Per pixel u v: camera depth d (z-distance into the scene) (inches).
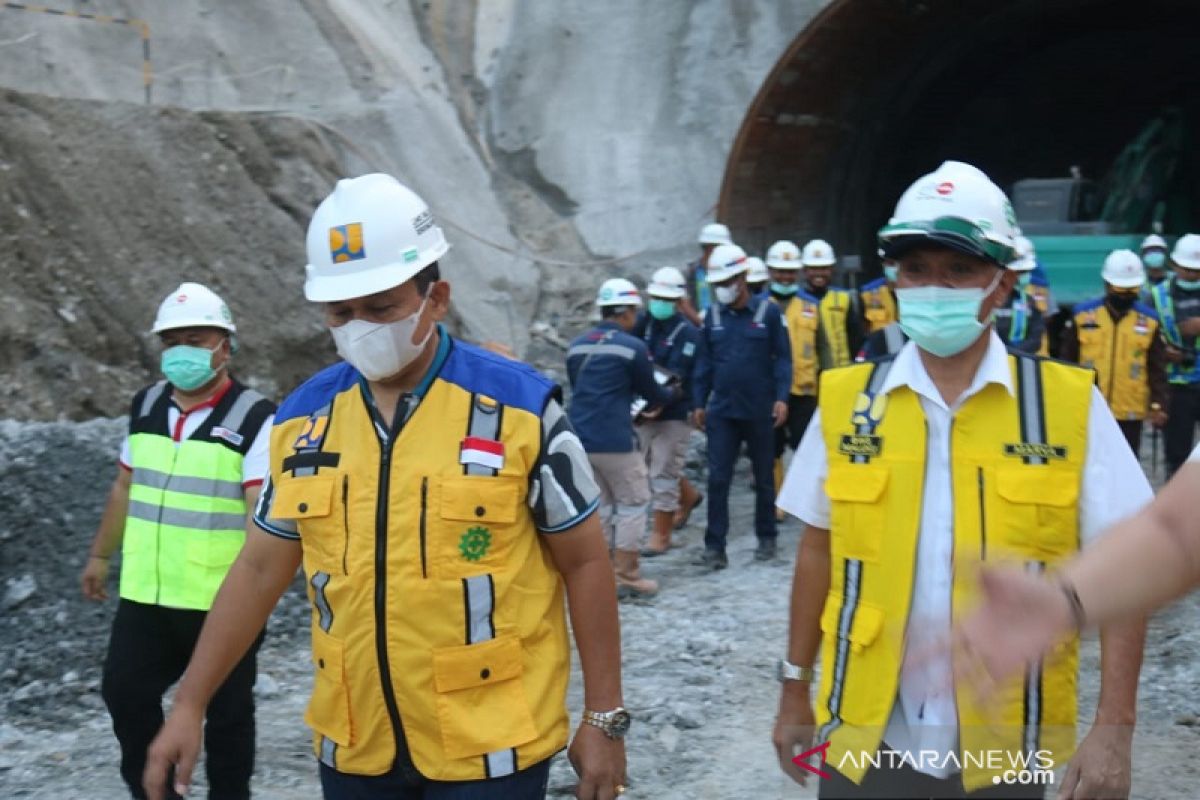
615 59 885.2
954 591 114.8
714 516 370.3
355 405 123.8
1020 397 117.1
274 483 126.3
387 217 120.2
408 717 119.2
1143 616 59.7
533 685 121.5
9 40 655.1
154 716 185.9
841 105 887.7
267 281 553.9
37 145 521.0
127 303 500.7
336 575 120.4
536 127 864.9
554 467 122.2
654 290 406.3
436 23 877.2
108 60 695.1
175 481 185.6
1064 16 992.9
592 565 125.5
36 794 213.5
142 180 547.8
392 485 119.4
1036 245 756.0
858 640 118.4
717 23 887.1
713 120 877.8
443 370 123.0
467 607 118.1
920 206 117.5
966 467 116.6
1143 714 239.9
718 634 303.6
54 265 491.8
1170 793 185.8
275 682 271.0
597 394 335.9
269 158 611.8
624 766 129.2
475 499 118.3
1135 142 838.5
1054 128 1143.0
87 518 306.5
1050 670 110.7
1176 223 863.7
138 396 195.9
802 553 129.7
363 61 790.5
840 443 121.9
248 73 746.2
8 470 311.4
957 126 1085.1
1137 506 111.3
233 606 130.2
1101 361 398.3
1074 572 54.5
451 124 818.2
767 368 368.8
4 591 280.2
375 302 119.2
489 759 118.3
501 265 764.0
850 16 781.3
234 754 183.3
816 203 924.0
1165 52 1071.0
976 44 969.5
